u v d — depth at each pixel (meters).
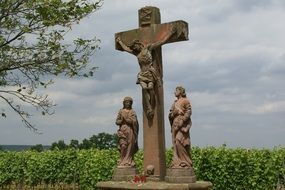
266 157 19.98
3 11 15.04
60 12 15.51
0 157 29.03
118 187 11.55
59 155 26.20
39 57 15.64
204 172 19.98
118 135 12.68
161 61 13.00
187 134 11.63
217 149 20.27
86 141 47.47
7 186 31.16
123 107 12.85
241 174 19.81
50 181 26.75
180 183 11.29
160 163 12.33
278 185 20.44
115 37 13.50
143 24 13.05
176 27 12.45
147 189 11.05
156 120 12.50
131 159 12.65
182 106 11.72
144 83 12.44
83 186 23.98
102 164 22.61
